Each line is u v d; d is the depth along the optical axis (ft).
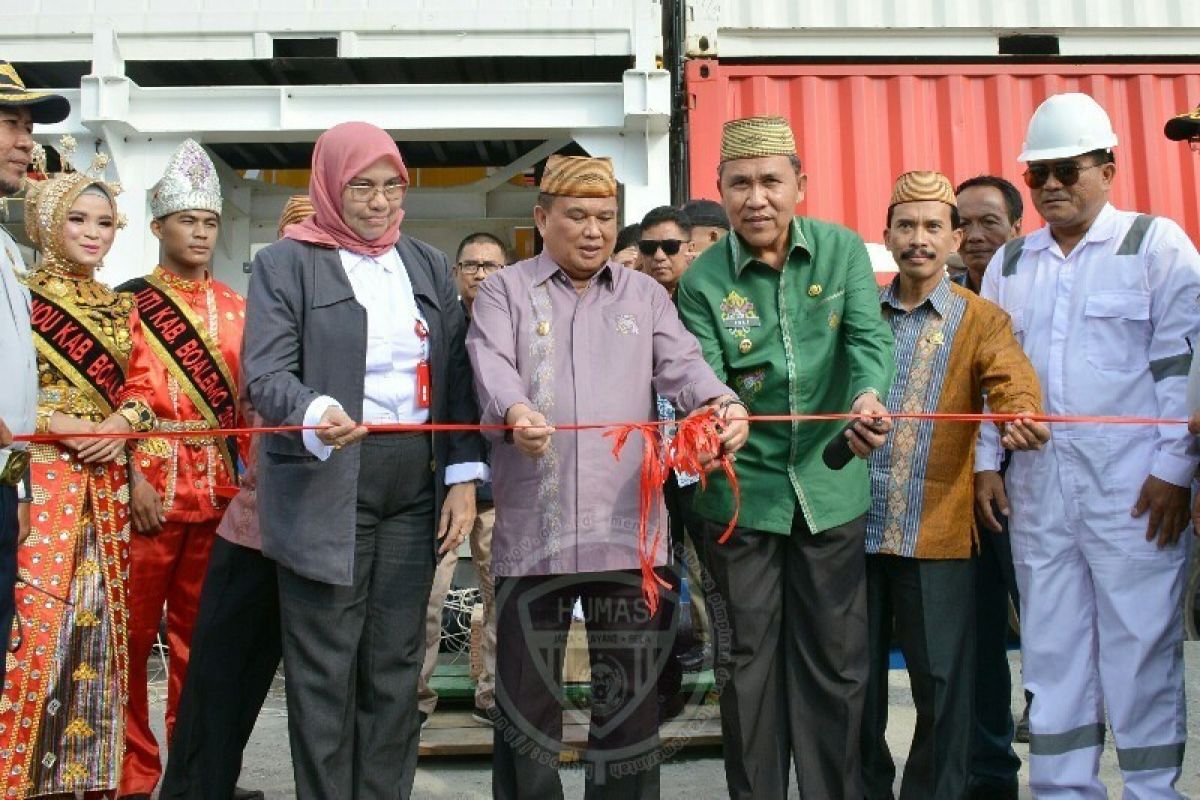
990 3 18.89
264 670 9.25
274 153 19.76
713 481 8.89
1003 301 10.02
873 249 18.10
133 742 10.78
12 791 9.32
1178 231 9.27
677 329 8.92
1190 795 10.53
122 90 15.90
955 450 9.37
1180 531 8.96
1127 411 9.14
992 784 10.68
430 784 11.14
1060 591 9.29
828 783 8.71
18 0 17.16
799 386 8.84
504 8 17.20
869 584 9.59
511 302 8.75
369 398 8.45
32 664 9.50
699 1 18.66
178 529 11.00
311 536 8.03
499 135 17.01
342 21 17.13
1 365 8.32
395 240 8.93
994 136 18.60
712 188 18.28
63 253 10.37
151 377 10.99
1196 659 15.11
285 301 8.33
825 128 18.60
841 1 18.88
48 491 9.77
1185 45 18.80
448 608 15.40
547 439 7.77
